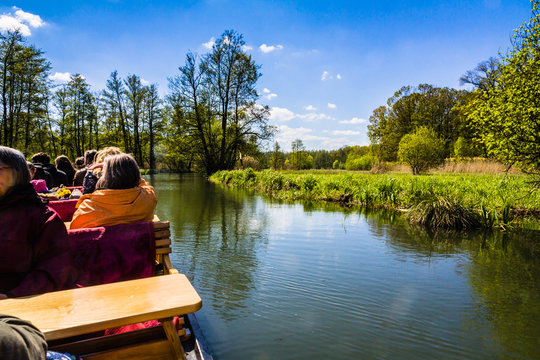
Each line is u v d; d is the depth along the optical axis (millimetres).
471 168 24219
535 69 8914
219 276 4375
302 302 3611
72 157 44031
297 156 74250
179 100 33906
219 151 35750
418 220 8297
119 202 2393
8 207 1713
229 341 2812
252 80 33031
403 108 50250
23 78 30281
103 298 1391
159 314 1283
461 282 4262
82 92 41469
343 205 11656
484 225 7824
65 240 1821
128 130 47438
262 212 9852
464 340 2896
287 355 2619
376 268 4781
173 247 5781
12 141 30422
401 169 37875
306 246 5902
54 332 1121
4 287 1726
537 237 6898
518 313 3418
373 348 2746
